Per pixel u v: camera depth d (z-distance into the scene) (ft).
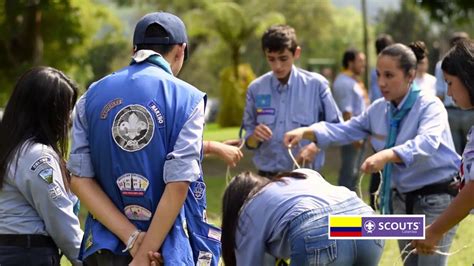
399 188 17.07
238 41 88.38
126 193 11.56
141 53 11.94
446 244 16.75
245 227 13.60
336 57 157.89
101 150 11.67
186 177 11.25
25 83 13.07
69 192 13.16
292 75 20.53
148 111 11.48
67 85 13.19
